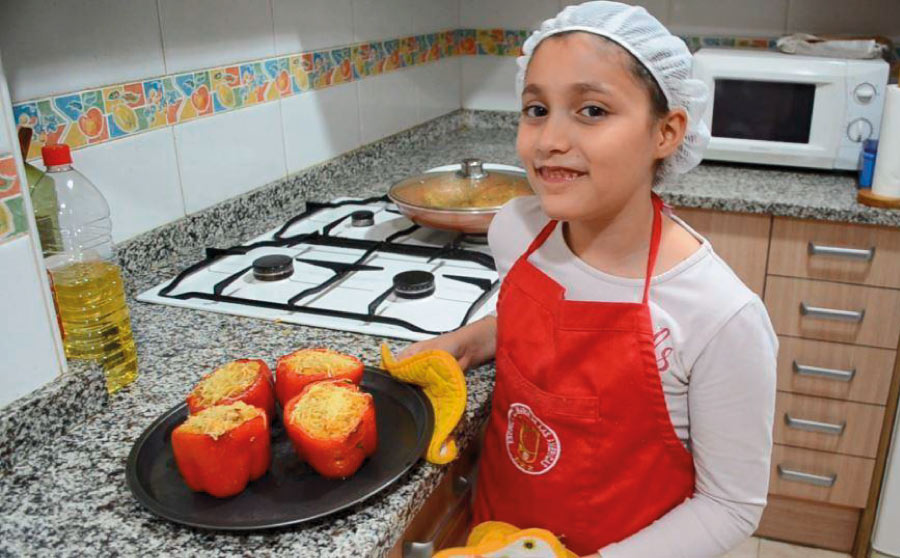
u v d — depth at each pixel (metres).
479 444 1.07
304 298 1.20
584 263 0.87
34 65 1.12
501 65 2.49
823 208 1.67
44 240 1.00
